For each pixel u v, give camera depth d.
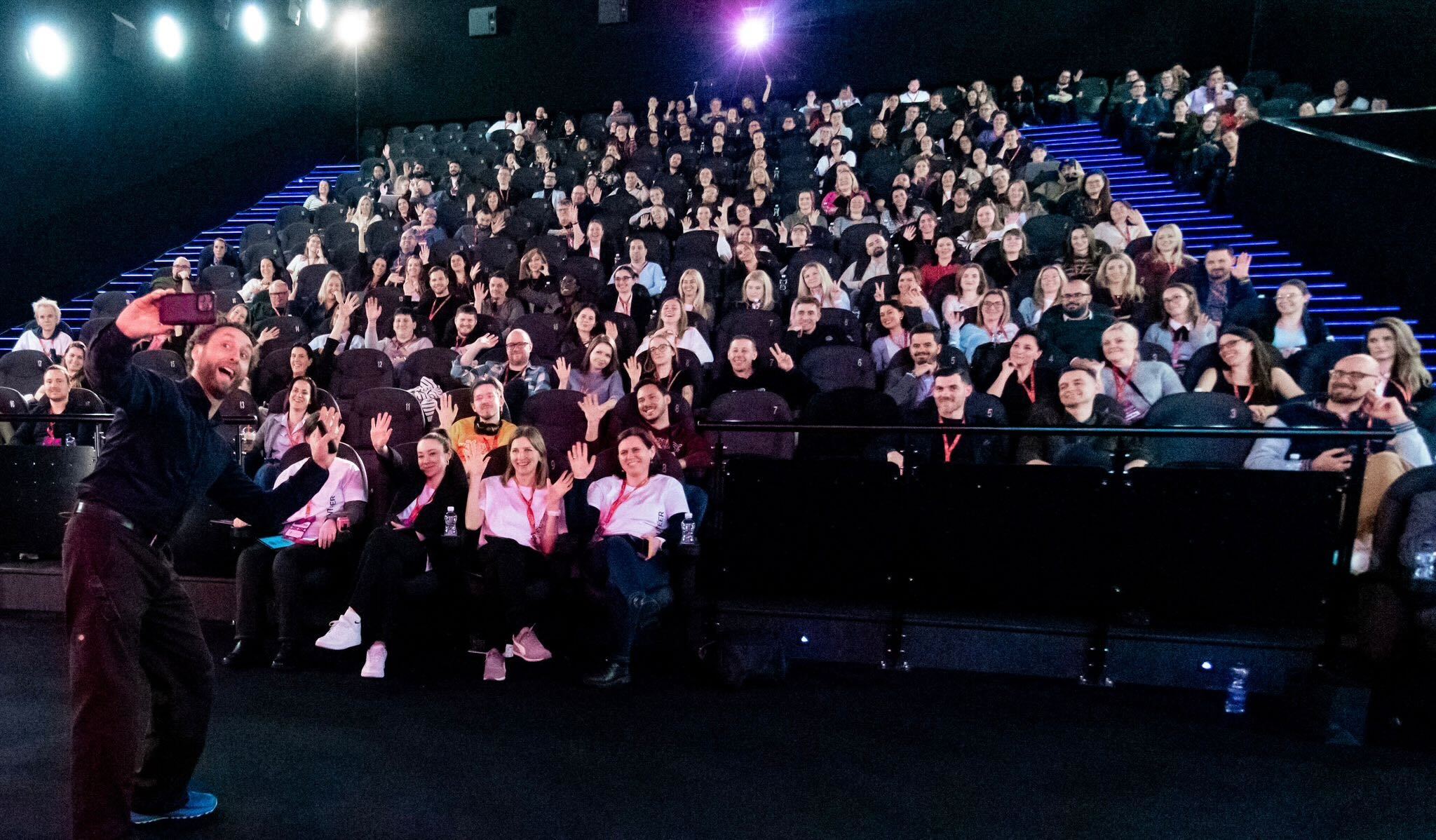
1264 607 2.92
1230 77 9.70
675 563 3.25
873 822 2.07
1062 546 3.07
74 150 7.73
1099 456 3.55
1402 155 5.36
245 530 3.47
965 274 5.26
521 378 4.74
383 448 3.50
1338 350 4.13
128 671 1.81
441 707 2.80
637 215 7.40
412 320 5.43
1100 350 4.70
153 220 8.63
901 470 3.19
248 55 9.95
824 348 4.78
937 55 10.65
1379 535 2.83
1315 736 2.60
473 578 3.30
